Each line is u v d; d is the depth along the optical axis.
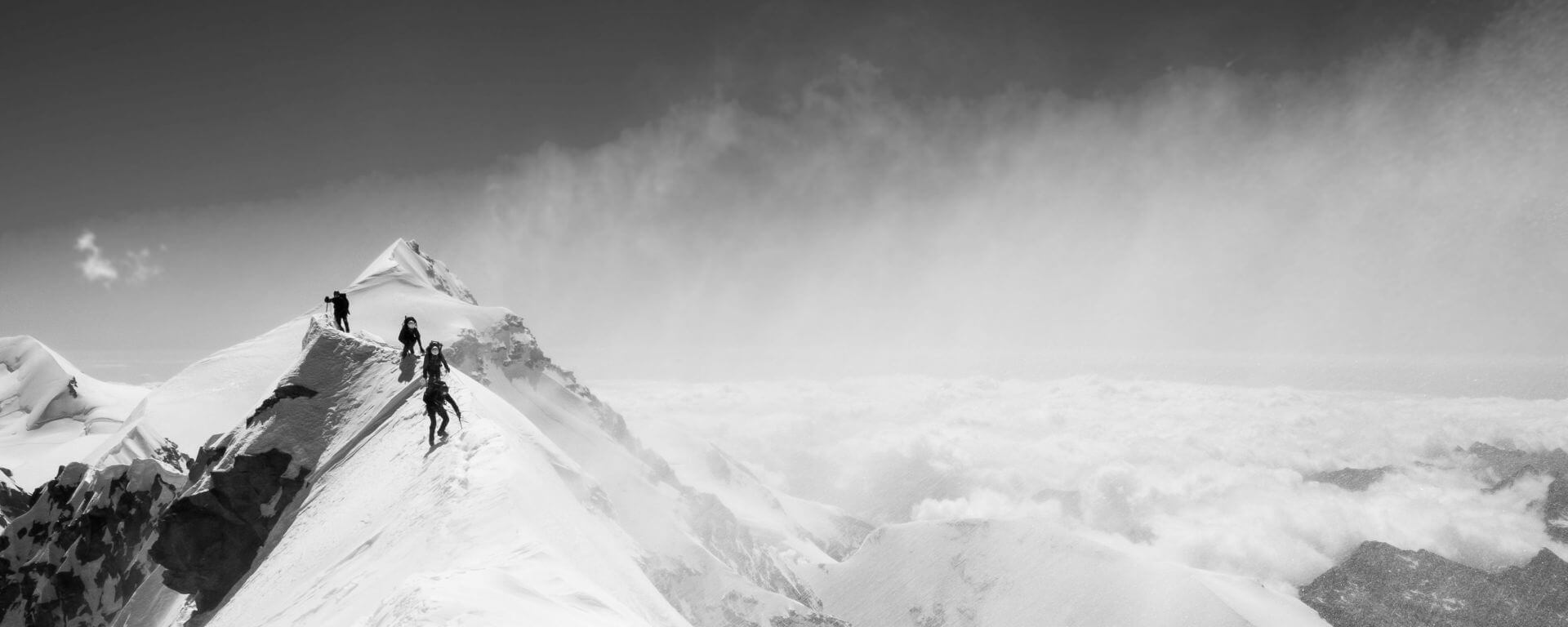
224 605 35.50
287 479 39.44
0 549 67.12
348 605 21.03
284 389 43.41
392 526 25.20
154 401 88.94
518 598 14.63
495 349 113.75
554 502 26.73
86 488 67.94
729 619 93.56
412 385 39.44
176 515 37.12
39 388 180.25
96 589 57.53
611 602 17.28
